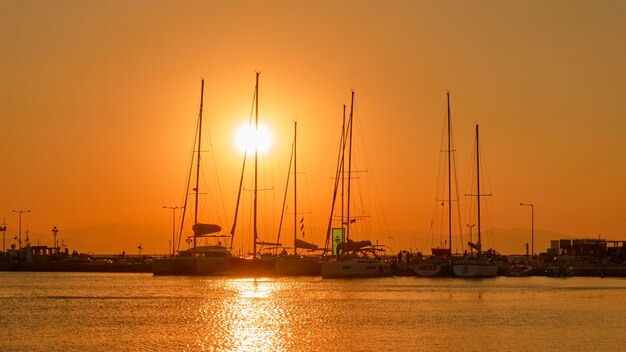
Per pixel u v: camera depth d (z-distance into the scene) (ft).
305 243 490.49
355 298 336.29
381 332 234.38
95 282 439.63
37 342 214.28
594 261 634.43
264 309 289.94
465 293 370.12
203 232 467.52
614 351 205.57
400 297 343.05
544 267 557.74
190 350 203.92
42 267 600.39
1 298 333.83
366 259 463.42
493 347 210.59
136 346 208.74
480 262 480.64
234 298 332.19
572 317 272.31
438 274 482.69
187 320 258.16
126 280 452.76
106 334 228.02
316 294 355.36
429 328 243.40
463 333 233.35
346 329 239.91
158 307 295.89
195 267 471.21
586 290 395.55
